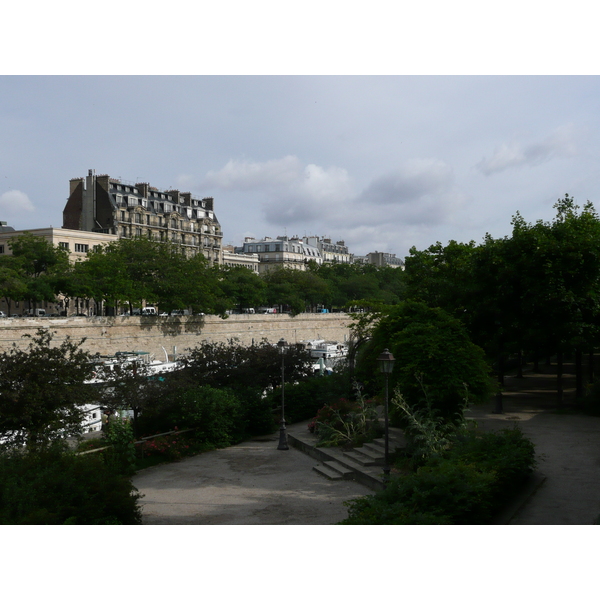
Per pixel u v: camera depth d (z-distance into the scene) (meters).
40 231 78.94
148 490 17.70
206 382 27.38
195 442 23.31
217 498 16.59
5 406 16.56
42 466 12.19
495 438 15.14
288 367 32.03
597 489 14.04
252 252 155.38
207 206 119.88
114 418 22.16
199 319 65.62
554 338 26.55
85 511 11.44
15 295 52.97
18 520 10.03
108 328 55.25
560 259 25.52
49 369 17.98
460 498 10.96
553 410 25.72
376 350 22.56
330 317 87.62
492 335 28.88
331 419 24.08
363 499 11.85
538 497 13.44
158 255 64.38
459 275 31.75
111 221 95.00
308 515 14.75
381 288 127.81
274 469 20.22
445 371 18.16
